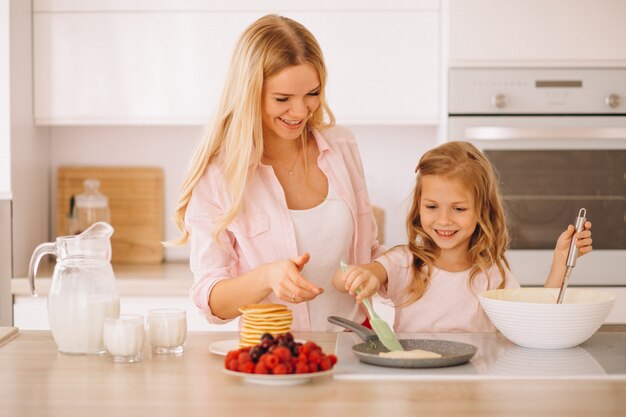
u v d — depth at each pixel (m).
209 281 1.76
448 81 3.10
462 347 1.48
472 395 1.22
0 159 3.08
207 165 1.87
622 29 3.09
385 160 3.59
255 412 1.14
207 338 1.72
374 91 3.25
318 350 1.33
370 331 1.59
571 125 3.12
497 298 1.66
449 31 3.08
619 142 3.12
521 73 3.10
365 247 2.04
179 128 3.60
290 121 1.80
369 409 1.15
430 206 1.93
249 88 1.76
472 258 2.00
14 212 3.12
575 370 1.37
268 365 1.29
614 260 3.13
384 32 3.23
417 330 1.98
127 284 3.00
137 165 3.61
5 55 3.05
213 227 1.82
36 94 3.27
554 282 1.83
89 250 1.57
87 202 3.39
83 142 3.60
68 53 3.25
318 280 1.93
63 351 1.56
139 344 1.48
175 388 1.28
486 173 1.95
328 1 3.22
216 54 3.24
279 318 1.49
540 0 3.09
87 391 1.27
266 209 1.89
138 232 3.57
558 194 3.13
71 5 3.23
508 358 1.47
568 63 3.11
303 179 1.96
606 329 2.17
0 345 1.64
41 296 3.06
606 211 3.15
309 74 1.76
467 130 3.10
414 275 1.99
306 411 1.14
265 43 1.75
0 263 3.08
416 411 1.14
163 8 3.23
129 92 3.25
